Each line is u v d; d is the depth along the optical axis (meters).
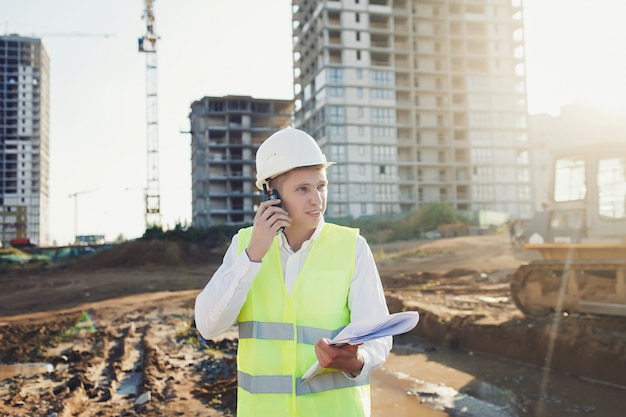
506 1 79.00
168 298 17.72
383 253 33.69
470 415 5.52
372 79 71.12
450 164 74.94
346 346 1.82
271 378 2.02
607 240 8.42
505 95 78.12
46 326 12.11
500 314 10.12
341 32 70.75
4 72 140.25
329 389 2.01
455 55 76.19
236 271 1.97
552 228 9.16
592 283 8.68
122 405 6.24
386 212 69.88
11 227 136.50
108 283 25.00
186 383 7.10
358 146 69.62
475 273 20.45
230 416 5.63
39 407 5.96
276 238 2.17
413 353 8.68
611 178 8.50
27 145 139.62
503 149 77.38
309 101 76.56
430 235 46.44
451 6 77.88
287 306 2.08
